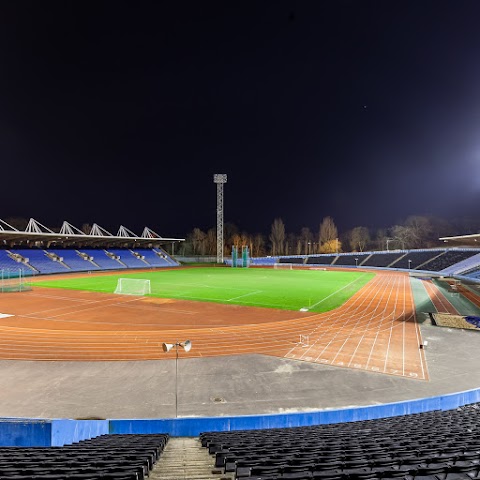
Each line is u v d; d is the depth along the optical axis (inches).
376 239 5408.5
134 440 403.2
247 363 796.0
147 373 734.5
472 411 508.1
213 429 487.2
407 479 240.1
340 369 759.7
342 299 1625.2
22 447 372.8
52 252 3097.9
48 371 741.3
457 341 963.3
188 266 3799.2
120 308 1391.5
